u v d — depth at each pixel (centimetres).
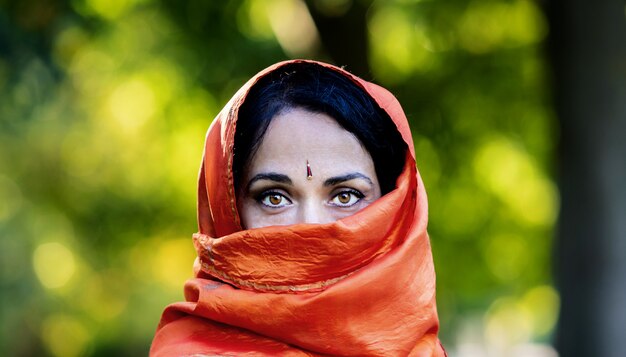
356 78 320
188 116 1345
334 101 314
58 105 1330
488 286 1462
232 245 304
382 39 1272
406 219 316
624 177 997
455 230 1398
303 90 314
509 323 2284
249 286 303
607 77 995
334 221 310
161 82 1323
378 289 301
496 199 1412
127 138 1500
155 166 1525
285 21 1176
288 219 312
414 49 1307
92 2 1106
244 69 1188
